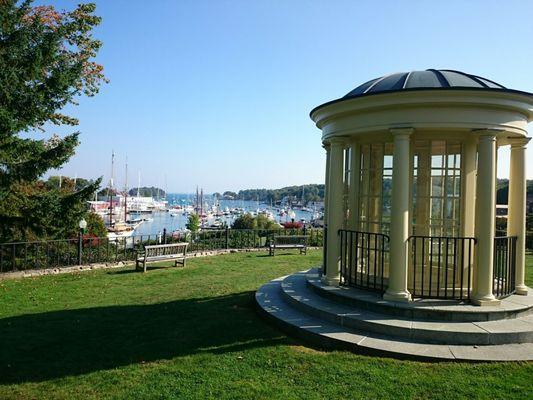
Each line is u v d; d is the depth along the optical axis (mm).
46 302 8773
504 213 30594
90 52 16453
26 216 13336
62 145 13000
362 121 6938
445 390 4344
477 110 6289
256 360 5273
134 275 12141
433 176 7074
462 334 5523
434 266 7121
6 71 11328
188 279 11422
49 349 5762
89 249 14172
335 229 7668
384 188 7410
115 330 6629
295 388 4473
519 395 4219
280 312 6980
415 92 6188
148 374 4887
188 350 5664
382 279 6871
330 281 7672
